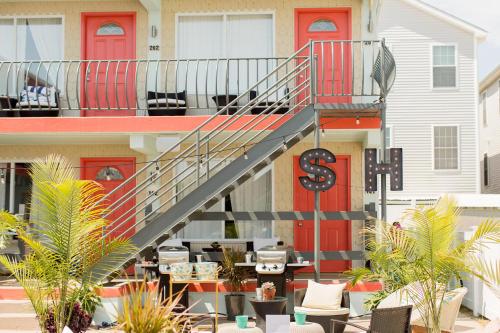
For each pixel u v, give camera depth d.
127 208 12.88
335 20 12.84
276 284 10.06
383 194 10.26
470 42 21.05
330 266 12.87
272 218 10.50
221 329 7.75
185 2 12.93
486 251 10.57
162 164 12.87
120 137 12.05
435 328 7.48
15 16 13.16
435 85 21.05
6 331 9.48
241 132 11.54
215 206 13.00
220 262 11.55
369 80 12.48
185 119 11.41
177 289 10.34
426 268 7.48
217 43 12.93
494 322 6.43
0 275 11.77
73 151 13.02
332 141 12.93
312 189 10.12
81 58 13.02
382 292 9.77
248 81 11.63
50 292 7.47
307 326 7.96
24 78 13.07
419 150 20.95
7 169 13.02
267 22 12.92
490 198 16.55
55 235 7.37
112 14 13.02
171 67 12.90
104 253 7.71
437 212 7.45
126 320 5.30
